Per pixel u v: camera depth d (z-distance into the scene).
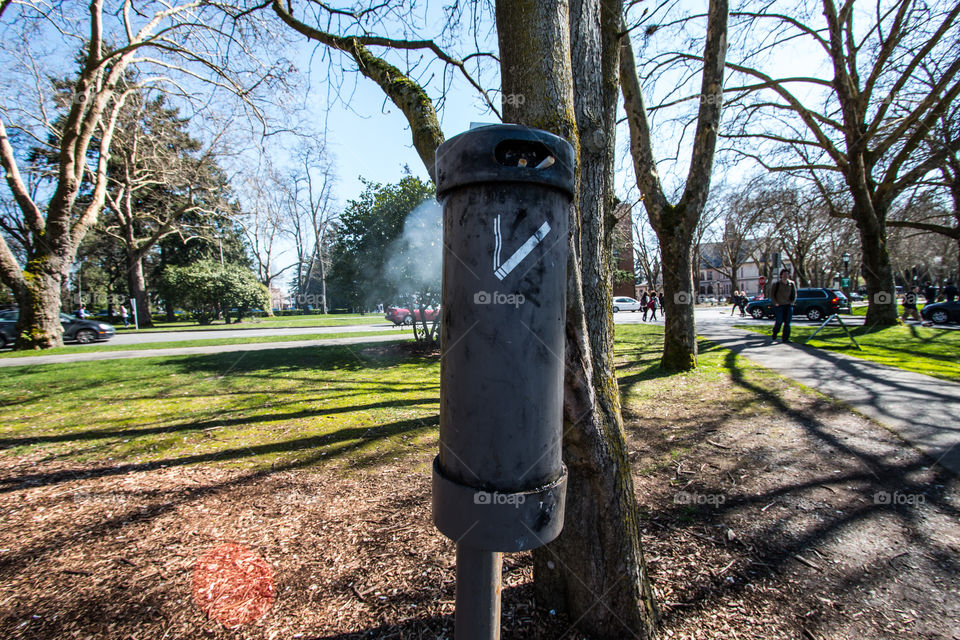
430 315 13.78
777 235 32.31
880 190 12.32
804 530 2.52
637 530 1.73
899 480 3.10
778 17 9.35
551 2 1.36
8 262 12.16
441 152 0.98
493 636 1.14
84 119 12.18
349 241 10.70
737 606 1.92
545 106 1.33
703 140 6.27
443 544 2.47
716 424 4.43
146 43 10.05
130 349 12.47
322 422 5.00
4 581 2.23
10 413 5.57
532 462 0.95
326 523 2.76
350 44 3.00
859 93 11.73
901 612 1.88
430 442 4.24
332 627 1.86
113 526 2.76
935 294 21.73
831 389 5.56
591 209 1.65
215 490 3.27
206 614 1.96
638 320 22.39
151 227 27.52
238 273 29.48
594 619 1.70
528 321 0.92
